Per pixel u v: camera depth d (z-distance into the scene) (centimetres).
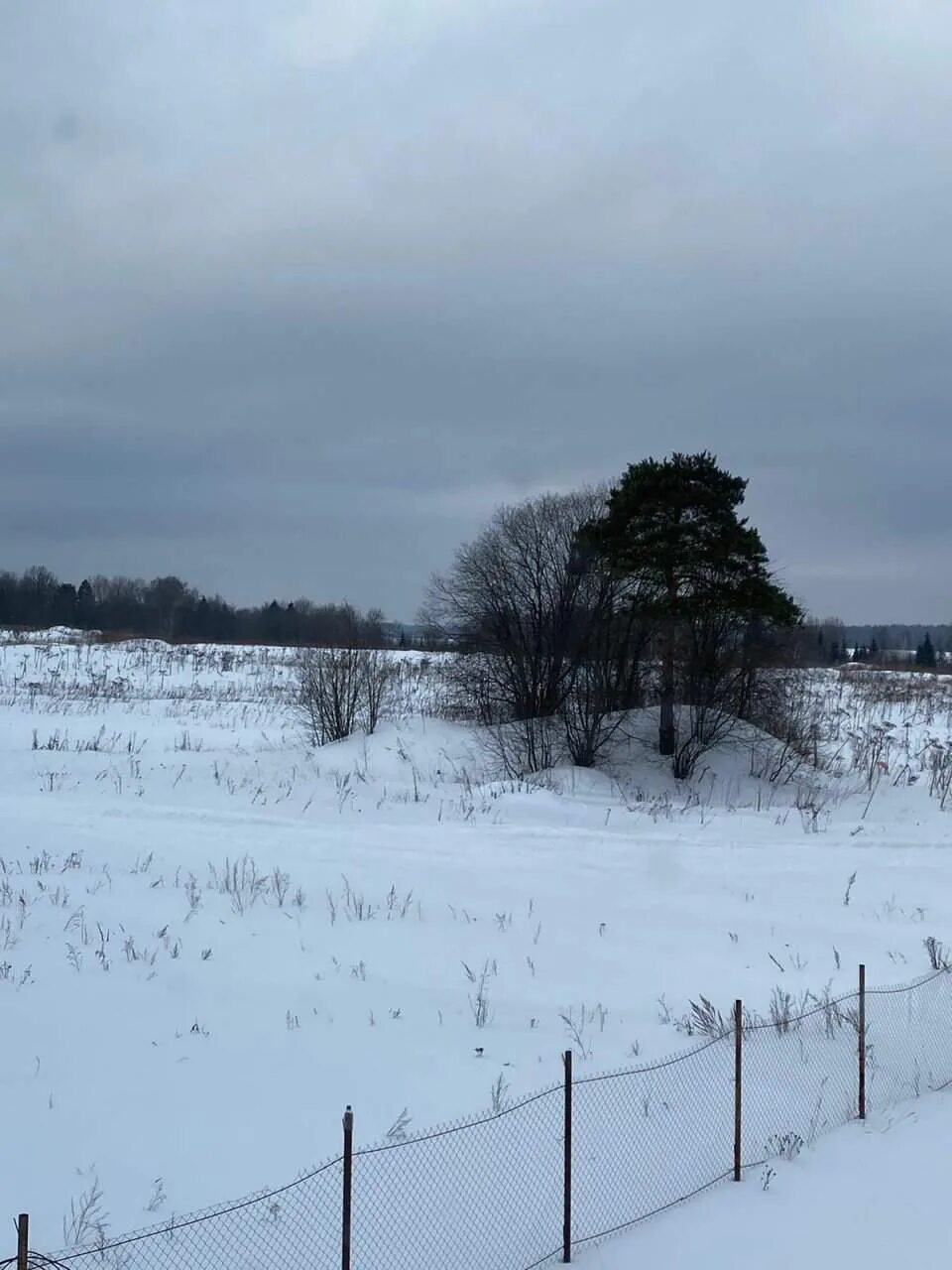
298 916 1415
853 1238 680
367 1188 721
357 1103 862
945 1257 656
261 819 2012
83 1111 815
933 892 1669
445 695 3444
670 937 1421
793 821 2234
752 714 2975
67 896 1435
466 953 1306
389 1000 1124
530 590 3105
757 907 1568
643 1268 646
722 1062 990
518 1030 1060
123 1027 991
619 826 2127
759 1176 773
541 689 3069
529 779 2586
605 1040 1045
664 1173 768
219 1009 1059
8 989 1061
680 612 2742
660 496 2767
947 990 1205
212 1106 839
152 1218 671
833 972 1290
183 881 1564
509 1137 809
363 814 2117
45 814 1977
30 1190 698
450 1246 658
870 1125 874
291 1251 640
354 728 2980
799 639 3272
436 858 1764
